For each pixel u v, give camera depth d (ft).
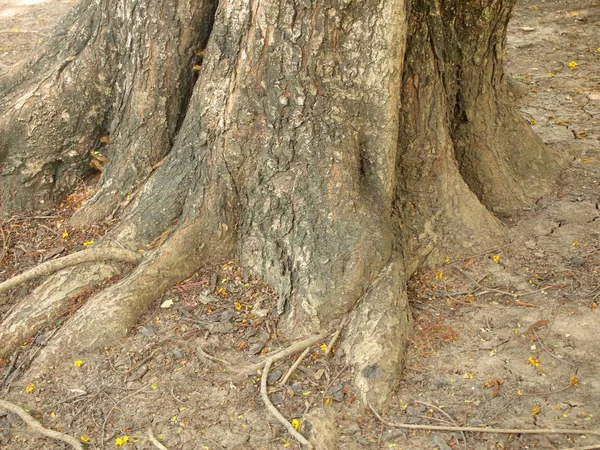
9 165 16.92
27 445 11.52
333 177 13.69
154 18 15.21
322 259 13.65
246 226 14.53
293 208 13.93
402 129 14.76
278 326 13.57
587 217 16.29
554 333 13.15
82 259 14.26
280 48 13.10
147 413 11.95
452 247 15.23
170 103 15.80
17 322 13.69
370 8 12.82
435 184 15.16
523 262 15.07
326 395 12.12
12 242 16.14
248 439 11.37
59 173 17.20
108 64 16.57
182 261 14.40
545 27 29.73
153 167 16.06
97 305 13.51
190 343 13.24
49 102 16.75
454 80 16.17
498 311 13.83
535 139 18.03
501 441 11.09
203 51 15.58
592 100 22.93
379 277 13.65
